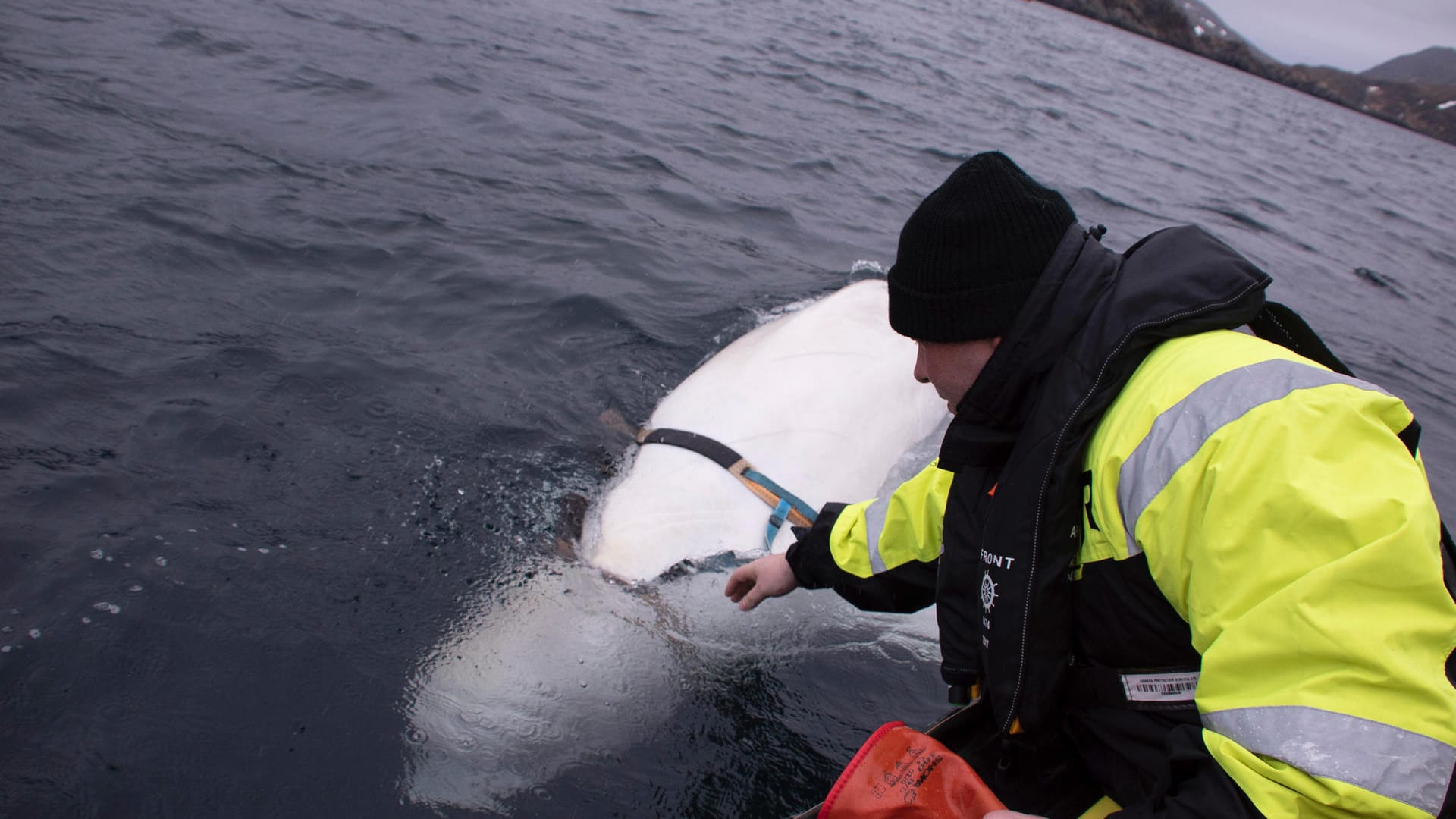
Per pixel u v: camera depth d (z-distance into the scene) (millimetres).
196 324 3943
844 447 3322
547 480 3379
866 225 6898
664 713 2605
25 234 4312
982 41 20359
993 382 1537
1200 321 1401
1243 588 1203
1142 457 1342
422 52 8641
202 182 5258
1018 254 1473
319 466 3258
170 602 2627
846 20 17594
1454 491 4488
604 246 5496
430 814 2242
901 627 3037
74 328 3723
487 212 5695
